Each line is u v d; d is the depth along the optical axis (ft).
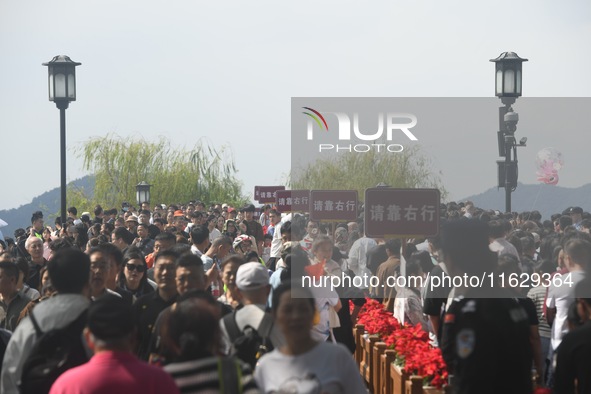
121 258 41.50
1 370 32.65
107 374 24.88
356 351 60.85
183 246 41.45
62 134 87.92
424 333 44.11
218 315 32.09
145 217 95.66
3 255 48.67
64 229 84.99
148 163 215.31
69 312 30.60
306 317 28.14
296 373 27.94
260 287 34.83
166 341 26.35
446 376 39.22
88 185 212.43
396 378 44.14
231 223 102.99
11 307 44.01
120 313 25.36
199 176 219.82
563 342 32.37
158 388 24.89
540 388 34.58
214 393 24.89
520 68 71.26
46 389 29.60
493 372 29.04
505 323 29.12
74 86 87.30
